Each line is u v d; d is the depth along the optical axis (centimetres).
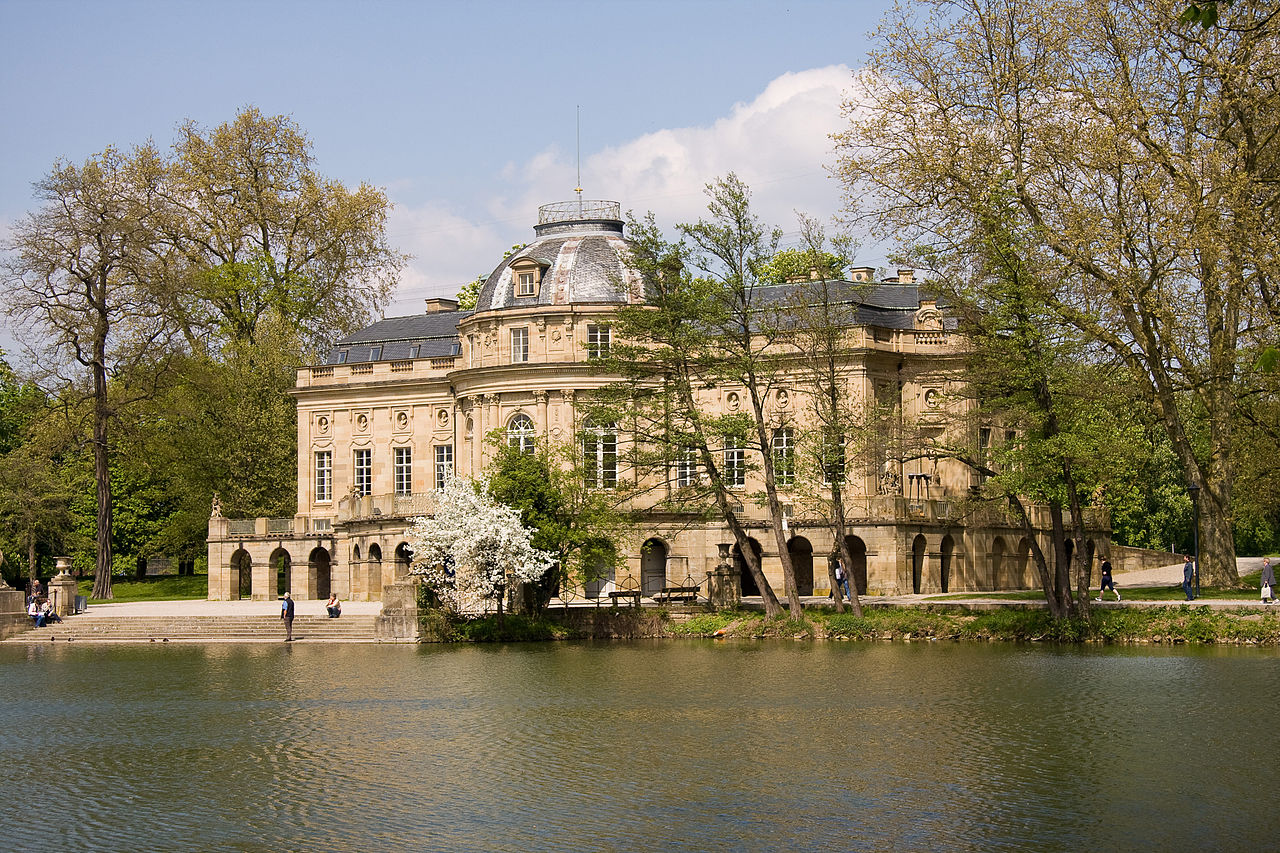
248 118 10075
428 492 8150
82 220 8656
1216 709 3856
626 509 7462
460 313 9344
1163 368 5725
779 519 6444
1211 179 5356
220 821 2862
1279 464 6412
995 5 5756
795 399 7869
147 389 9100
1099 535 8844
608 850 2623
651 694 4359
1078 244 5434
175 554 10606
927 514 7581
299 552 8988
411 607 6397
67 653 6100
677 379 6606
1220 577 6212
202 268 9706
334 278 10306
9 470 9706
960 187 5775
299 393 9394
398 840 2709
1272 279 5394
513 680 4750
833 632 6138
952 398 6128
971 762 3266
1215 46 5438
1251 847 2589
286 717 4041
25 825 2859
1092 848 2597
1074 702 4025
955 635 5909
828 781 3109
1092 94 5578
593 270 8312
